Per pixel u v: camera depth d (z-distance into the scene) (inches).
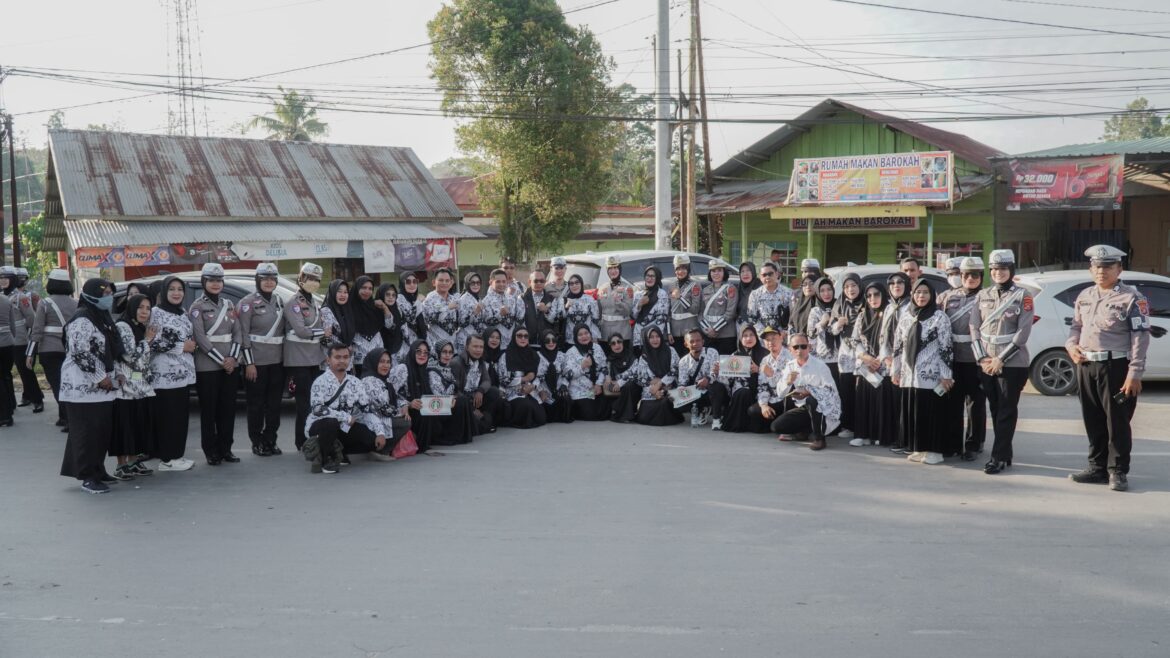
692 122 880.9
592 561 233.9
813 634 187.0
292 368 371.2
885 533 256.4
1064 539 249.6
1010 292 326.0
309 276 373.1
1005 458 330.6
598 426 439.5
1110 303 304.8
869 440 385.1
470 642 183.9
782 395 391.2
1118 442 302.7
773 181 1122.0
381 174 1033.5
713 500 293.4
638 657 176.2
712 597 208.2
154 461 364.8
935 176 836.6
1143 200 1023.0
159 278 478.6
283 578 223.1
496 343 443.2
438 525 267.6
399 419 365.1
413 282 446.0
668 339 478.0
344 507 289.6
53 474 342.6
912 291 350.9
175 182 903.7
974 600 205.5
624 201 2178.9
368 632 189.6
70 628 193.5
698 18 936.9
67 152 892.0
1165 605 202.2
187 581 221.8
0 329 447.5
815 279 433.4
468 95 1034.7
